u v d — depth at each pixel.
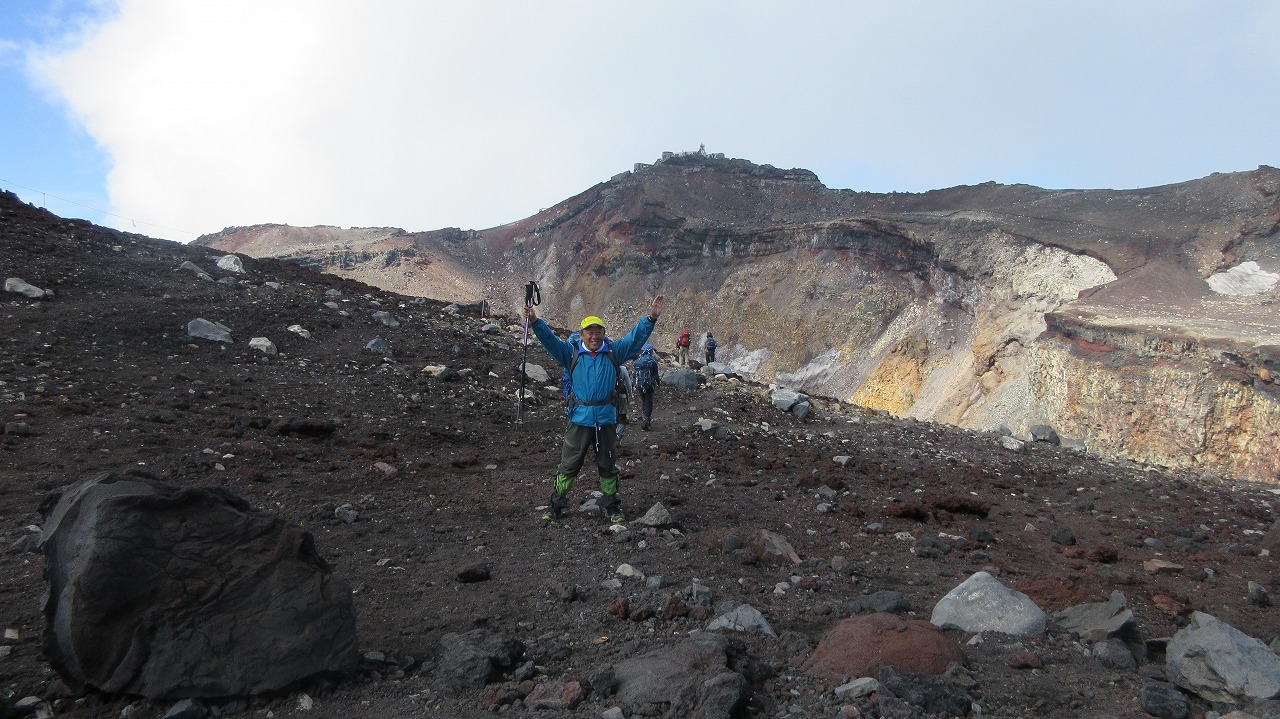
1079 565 6.60
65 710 2.89
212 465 7.06
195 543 3.26
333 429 9.13
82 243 15.24
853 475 10.38
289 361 11.97
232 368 11.02
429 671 3.55
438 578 4.93
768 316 148.62
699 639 3.70
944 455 13.47
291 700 3.14
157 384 9.62
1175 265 98.50
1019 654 3.94
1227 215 105.56
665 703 3.18
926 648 3.76
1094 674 3.84
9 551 4.61
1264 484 15.05
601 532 6.33
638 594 4.75
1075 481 12.20
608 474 6.75
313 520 6.01
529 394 13.38
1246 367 61.28
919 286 133.88
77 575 2.98
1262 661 3.66
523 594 4.71
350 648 3.40
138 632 3.00
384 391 11.55
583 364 6.67
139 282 13.72
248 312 13.56
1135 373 67.31
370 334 14.61
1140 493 11.50
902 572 5.91
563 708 3.15
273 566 3.38
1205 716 3.41
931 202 194.50
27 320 10.74
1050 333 80.62
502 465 9.04
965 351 111.75
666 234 188.38
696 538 6.37
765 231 166.38
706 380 18.25
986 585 4.65
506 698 3.21
